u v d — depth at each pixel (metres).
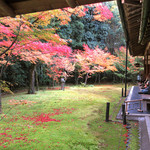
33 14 6.08
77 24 20.02
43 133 3.99
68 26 19.03
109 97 10.15
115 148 3.26
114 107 7.20
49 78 18.67
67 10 7.56
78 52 18.08
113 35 24.59
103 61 16.95
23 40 6.11
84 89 15.41
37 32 5.90
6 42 6.01
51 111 6.49
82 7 8.03
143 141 3.34
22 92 12.97
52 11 6.32
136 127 4.34
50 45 8.03
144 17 2.05
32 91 11.93
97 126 4.65
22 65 15.90
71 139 3.62
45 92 12.59
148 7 1.68
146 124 4.18
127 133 3.98
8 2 1.15
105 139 3.73
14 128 4.37
